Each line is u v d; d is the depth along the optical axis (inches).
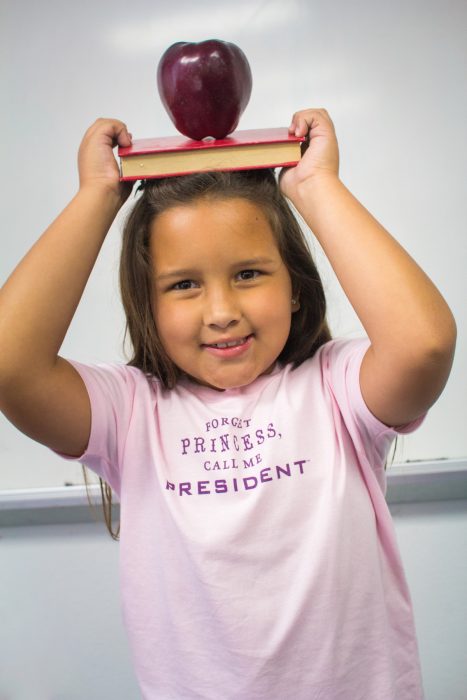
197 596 30.4
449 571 55.8
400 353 27.0
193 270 29.6
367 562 30.6
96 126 31.0
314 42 56.9
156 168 29.1
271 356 31.0
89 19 56.9
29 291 28.8
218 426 31.8
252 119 57.2
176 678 31.0
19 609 55.9
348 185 57.2
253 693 29.5
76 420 30.4
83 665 54.5
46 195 56.7
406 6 56.5
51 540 58.0
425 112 56.8
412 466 57.1
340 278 28.9
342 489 30.4
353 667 30.0
